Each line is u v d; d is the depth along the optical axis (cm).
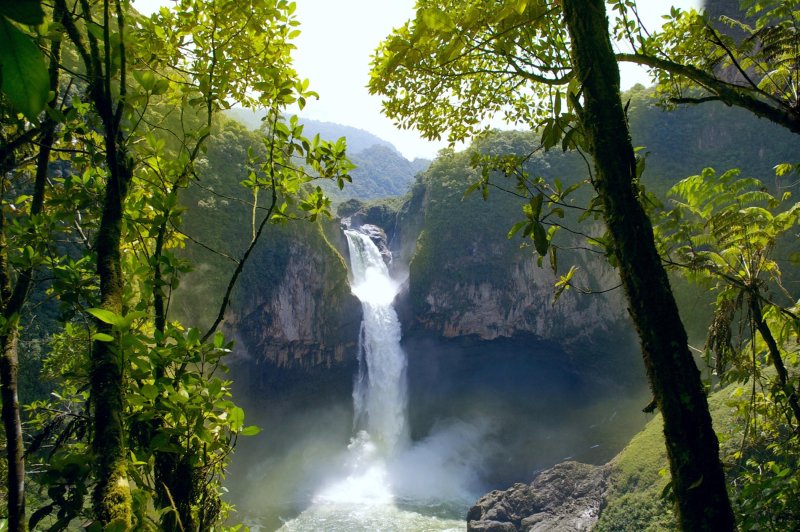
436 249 6500
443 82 486
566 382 6222
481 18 373
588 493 3531
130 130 339
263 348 5241
